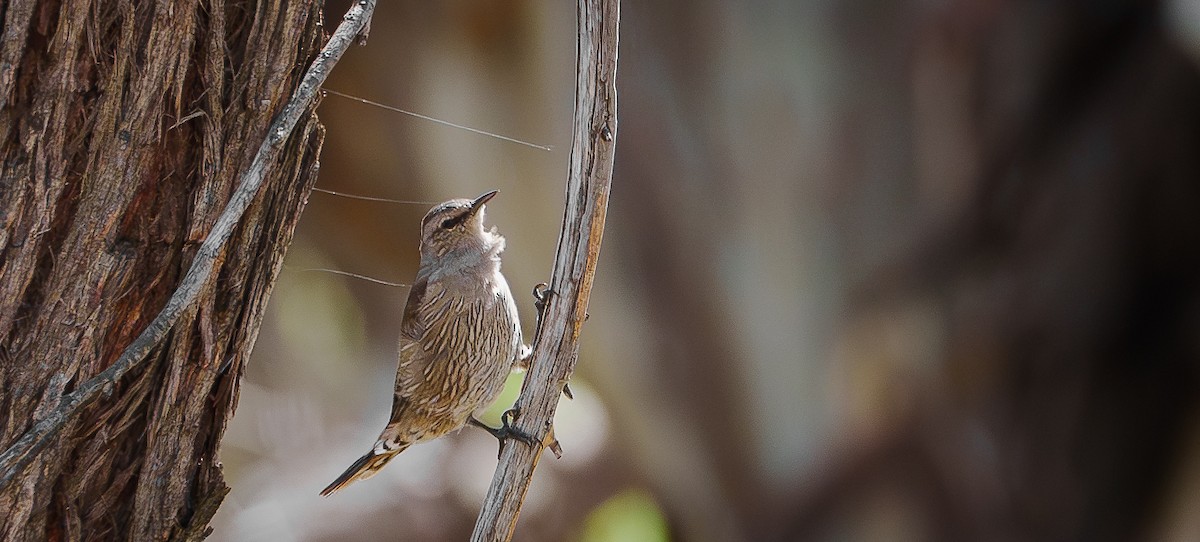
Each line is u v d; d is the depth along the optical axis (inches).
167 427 169.6
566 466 589.9
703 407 494.6
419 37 594.9
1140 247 388.2
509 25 569.0
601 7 199.0
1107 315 394.3
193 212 163.9
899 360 434.9
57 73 150.9
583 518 580.4
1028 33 392.5
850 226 439.5
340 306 785.6
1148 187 384.5
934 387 425.1
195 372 169.6
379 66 609.3
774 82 446.0
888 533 440.5
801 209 448.8
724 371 486.3
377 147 632.4
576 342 215.9
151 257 163.6
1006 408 412.5
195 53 160.1
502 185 590.2
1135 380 395.9
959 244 414.6
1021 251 402.9
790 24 440.8
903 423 434.6
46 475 159.6
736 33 451.5
